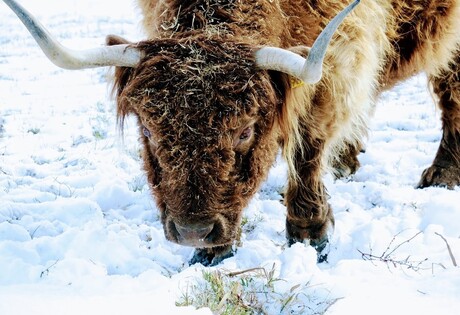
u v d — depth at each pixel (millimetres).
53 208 6871
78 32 18453
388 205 7387
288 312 4523
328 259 6008
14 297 4242
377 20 6512
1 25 20703
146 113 4801
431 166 8180
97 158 8945
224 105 4734
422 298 4402
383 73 7227
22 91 12992
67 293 4543
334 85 6008
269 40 5465
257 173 5250
